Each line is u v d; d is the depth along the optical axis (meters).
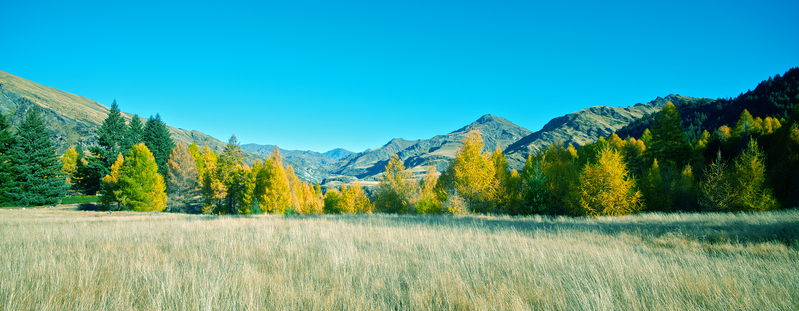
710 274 4.90
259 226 12.47
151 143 54.41
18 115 149.75
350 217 19.09
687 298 3.91
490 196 23.89
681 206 26.06
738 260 5.93
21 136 37.22
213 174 39.03
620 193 19.81
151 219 18.67
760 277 4.78
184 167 45.22
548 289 4.18
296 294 3.92
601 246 7.84
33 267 5.00
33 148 37.41
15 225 13.10
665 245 8.19
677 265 5.51
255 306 3.48
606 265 5.41
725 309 3.51
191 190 45.03
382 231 10.80
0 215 23.75
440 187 31.09
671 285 4.26
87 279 4.42
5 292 3.73
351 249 7.00
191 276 4.50
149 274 4.63
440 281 4.56
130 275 4.68
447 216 20.12
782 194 23.55
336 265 5.55
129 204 34.97
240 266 5.44
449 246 7.77
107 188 36.62
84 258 5.95
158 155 54.62
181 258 6.15
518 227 12.59
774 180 24.41
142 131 57.22
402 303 3.75
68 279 4.36
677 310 3.51
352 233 10.08
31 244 7.50
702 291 4.10
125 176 34.81
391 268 5.38
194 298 3.62
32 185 35.56
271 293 3.89
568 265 5.54
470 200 24.48
